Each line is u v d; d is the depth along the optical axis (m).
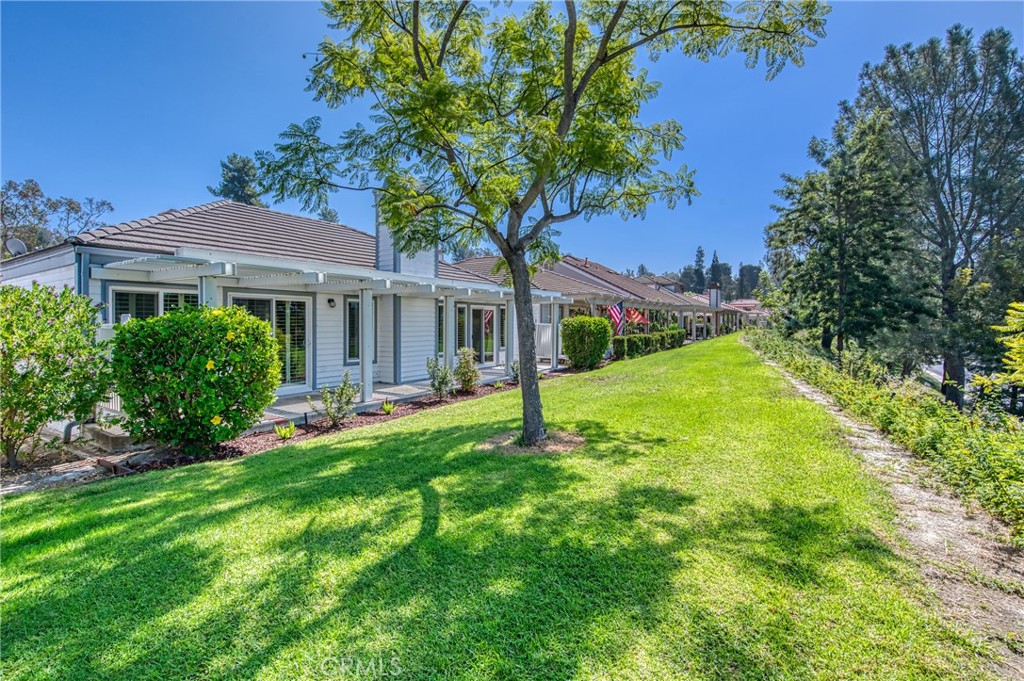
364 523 3.42
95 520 3.66
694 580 2.60
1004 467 3.54
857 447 5.13
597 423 6.54
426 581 2.65
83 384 6.12
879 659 2.02
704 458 4.79
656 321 31.41
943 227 22.69
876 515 3.37
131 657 2.13
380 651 2.12
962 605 2.39
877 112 17.36
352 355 11.97
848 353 11.20
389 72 5.98
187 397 5.83
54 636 2.29
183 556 3.00
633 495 3.81
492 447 5.46
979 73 21.62
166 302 8.48
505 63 6.43
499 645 2.15
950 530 3.17
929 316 17.91
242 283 9.09
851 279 16.92
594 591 2.53
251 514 3.64
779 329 22.30
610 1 5.88
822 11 5.41
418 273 12.87
